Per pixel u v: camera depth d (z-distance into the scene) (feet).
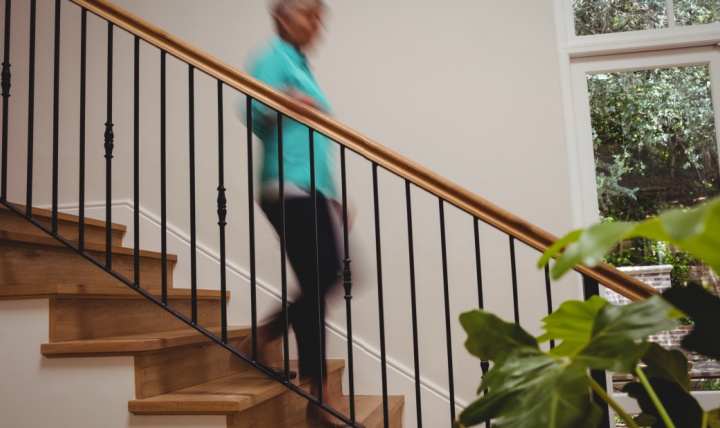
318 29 7.84
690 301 2.52
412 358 9.71
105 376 6.13
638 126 10.41
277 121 7.04
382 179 10.14
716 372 9.62
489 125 10.04
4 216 7.63
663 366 3.23
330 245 7.51
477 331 2.97
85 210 11.05
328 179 7.69
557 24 10.31
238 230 10.52
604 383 6.02
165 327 8.30
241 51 10.93
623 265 10.15
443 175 10.03
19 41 11.74
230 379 7.59
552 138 9.87
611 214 10.28
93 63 11.43
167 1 11.25
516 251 9.69
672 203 10.23
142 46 11.28
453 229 9.89
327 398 7.27
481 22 10.30
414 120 10.23
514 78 10.10
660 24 10.41
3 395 6.29
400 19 10.52
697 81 10.36
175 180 10.85
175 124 11.00
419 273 9.89
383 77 10.42
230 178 10.69
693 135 10.28
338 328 9.93
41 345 6.23
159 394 6.34
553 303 9.51
